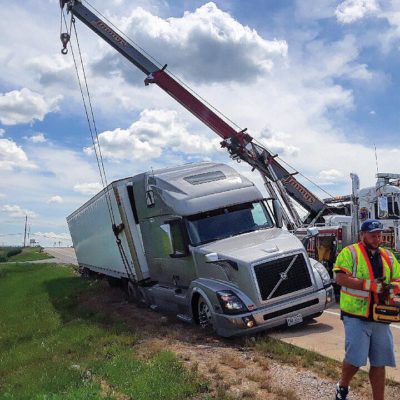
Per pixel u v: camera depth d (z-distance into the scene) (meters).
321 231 13.77
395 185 15.40
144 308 13.43
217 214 10.70
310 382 6.09
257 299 8.74
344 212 18.67
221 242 10.14
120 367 6.96
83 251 24.34
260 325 8.71
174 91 19.67
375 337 5.04
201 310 9.73
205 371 6.66
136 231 12.97
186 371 6.47
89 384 6.30
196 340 8.95
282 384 6.06
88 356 8.20
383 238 13.99
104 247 17.36
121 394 5.95
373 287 4.91
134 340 9.08
